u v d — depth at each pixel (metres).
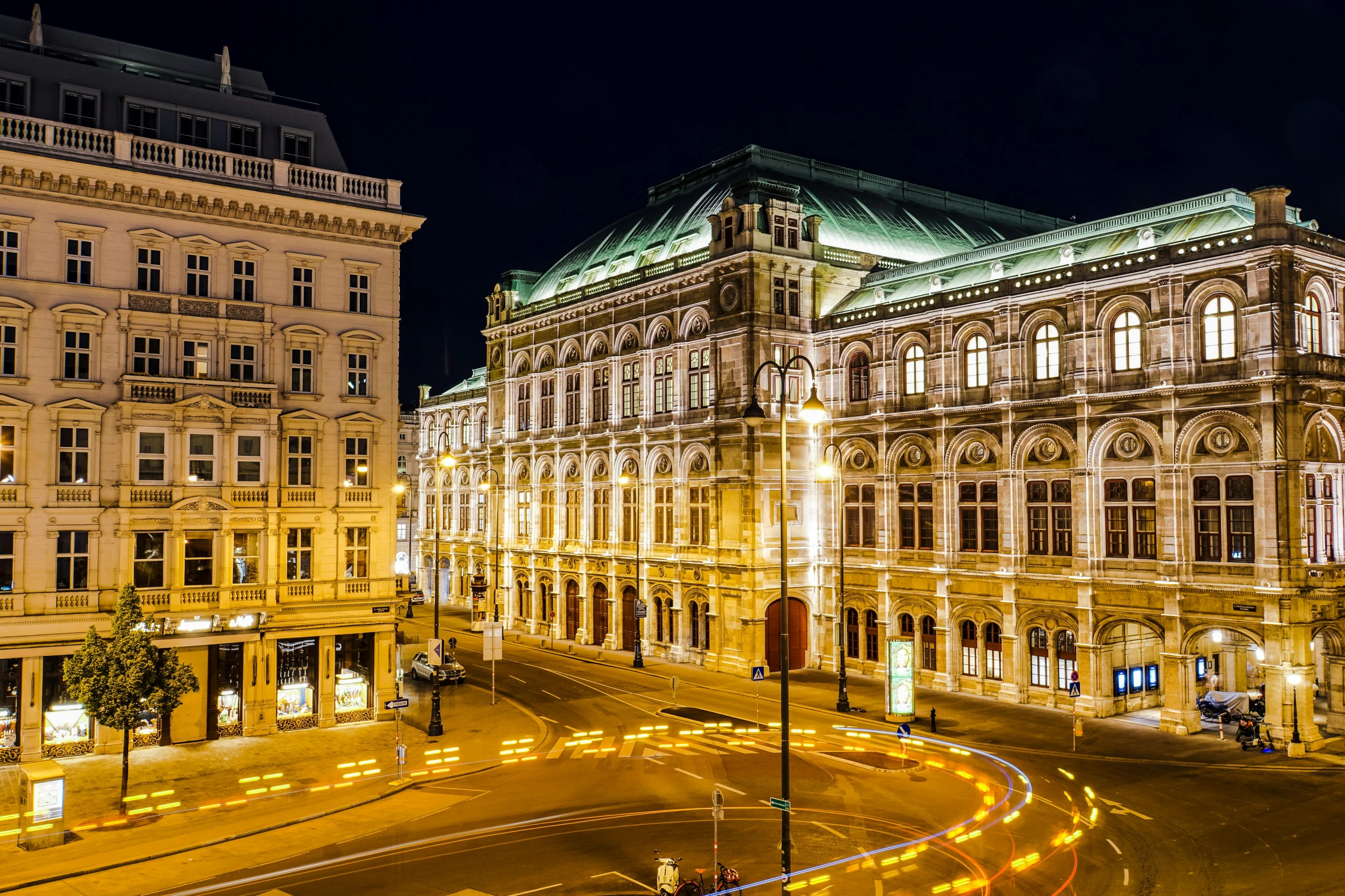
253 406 41.16
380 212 44.84
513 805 31.03
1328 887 23.56
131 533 38.34
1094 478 43.81
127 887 24.20
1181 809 30.02
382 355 45.22
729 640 56.03
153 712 31.69
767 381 55.44
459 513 94.19
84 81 40.59
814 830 28.14
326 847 27.11
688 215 67.06
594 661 60.94
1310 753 36.50
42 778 27.69
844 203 66.25
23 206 37.47
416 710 46.41
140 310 39.38
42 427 37.25
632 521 64.62
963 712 44.47
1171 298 41.19
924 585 51.03
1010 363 47.16
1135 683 45.06
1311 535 38.75
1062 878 24.33
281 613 41.31
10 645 35.88
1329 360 39.16
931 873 24.67
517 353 77.06
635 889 23.59
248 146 44.12
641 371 63.72
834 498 56.22
